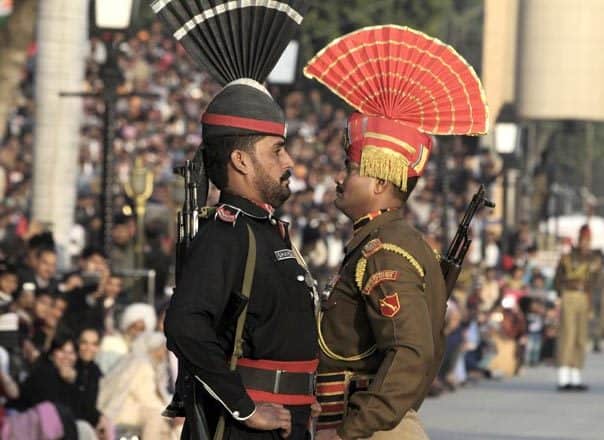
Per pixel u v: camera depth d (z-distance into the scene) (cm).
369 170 1370
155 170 6044
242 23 1335
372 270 1328
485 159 6925
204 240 1238
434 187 6606
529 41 7662
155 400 2638
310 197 5681
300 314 1259
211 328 1217
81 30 3800
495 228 6494
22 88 6906
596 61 7600
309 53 8925
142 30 7956
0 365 2406
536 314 5475
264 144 1269
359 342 1351
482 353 4781
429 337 1309
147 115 7062
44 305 2698
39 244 3031
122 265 3594
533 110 7688
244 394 1217
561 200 9894
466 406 3884
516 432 3341
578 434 3328
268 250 1251
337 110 8081
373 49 1415
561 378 4431
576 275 4422
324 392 1362
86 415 2489
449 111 1407
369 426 1298
